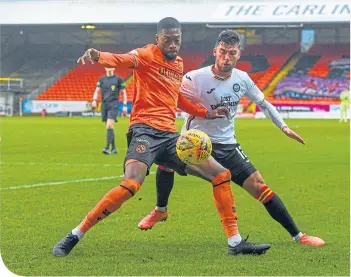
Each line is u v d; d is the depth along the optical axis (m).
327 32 62.94
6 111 60.50
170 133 7.88
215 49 8.24
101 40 64.81
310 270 6.93
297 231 8.26
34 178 14.86
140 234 8.78
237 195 12.41
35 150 22.62
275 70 62.59
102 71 63.62
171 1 48.28
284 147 24.03
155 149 7.72
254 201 11.67
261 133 32.03
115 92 20.91
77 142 26.28
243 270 6.90
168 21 7.75
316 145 24.94
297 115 54.16
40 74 64.25
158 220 9.10
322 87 61.22
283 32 63.28
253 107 55.03
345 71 61.66
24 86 63.12
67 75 63.75
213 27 59.00
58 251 7.48
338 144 25.44
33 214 10.20
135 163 7.57
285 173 16.12
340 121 45.59
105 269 6.91
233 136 8.48
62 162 18.58
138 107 7.87
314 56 62.91
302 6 45.38
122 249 7.89
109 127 21.08
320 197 12.23
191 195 12.23
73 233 7.52
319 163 18.52
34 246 7.98
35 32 64.19
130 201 11.73
